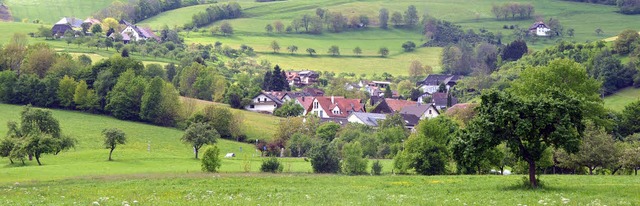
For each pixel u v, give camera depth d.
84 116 196.75
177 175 91.12
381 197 54.47
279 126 181.38
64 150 148.88
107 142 131.00
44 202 51.09
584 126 61.22
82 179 84.94
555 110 58.84
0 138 149.00
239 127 185.25
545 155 90.12
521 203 49.56
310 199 53.31
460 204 49.19
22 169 106.56
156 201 50.50
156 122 195.38
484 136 60.31
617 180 71.31
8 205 48.53
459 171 100.75
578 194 55.78
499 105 59.81
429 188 64.75
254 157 147.75
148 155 142.12
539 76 118.06
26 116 144.25
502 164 99.38
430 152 101.31
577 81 116.88
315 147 106.81
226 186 70.00
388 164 121.31
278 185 71.25
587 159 99.25
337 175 94.19
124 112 197.88
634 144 111.62
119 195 58.12
